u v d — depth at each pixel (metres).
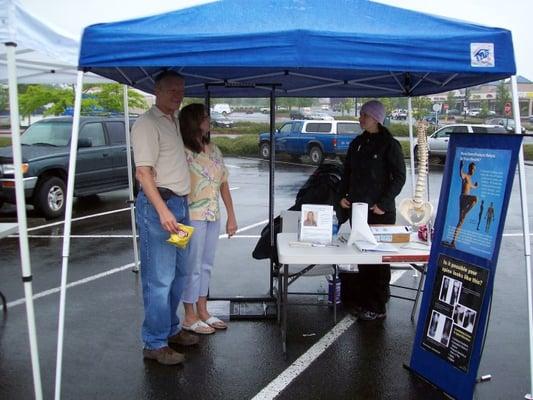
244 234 8.22
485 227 3.18
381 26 3.07
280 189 13.59
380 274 4.56
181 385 3.55
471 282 3.25
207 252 4.27
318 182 4.86
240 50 2.87
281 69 4.70
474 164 3.28
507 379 3.71
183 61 2.86
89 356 3.96
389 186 4.42
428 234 4.03
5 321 4.63
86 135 10.12
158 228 3.50
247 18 3.07
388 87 5.50
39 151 9.23
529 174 18.00
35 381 3.03
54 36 3.02
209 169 4.01
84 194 9.97
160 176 3.47
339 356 3.98
